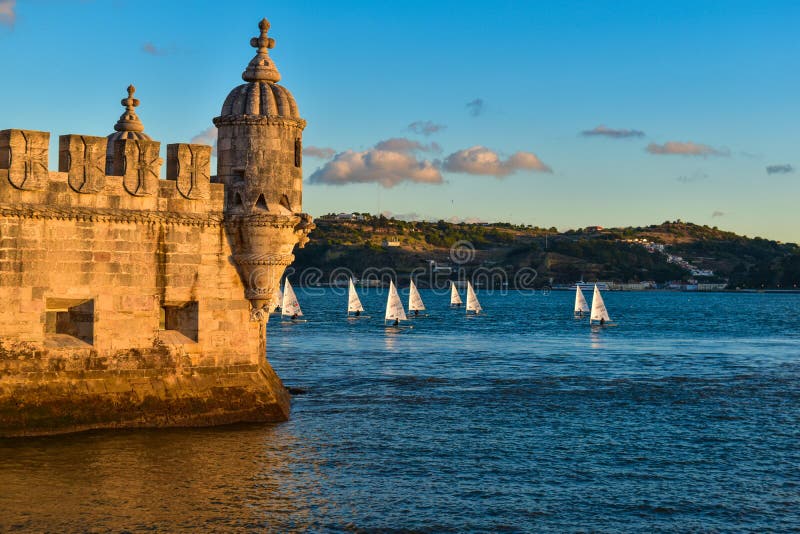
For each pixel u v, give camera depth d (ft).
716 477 126.21
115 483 109.19
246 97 137.08
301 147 140.26
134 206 127.34
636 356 305.73
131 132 160.56
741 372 249.34
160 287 129.49
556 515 108.47
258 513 103.50
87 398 124.06
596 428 156.87
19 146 118.93
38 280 120.47
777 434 154.10
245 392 137.08
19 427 119.44
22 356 120.06
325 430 143.13
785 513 111.04
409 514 106.63
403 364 257.96
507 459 132.77
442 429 151.53
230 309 135.23
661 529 104.73
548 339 406.41
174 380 131.23
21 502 101.96
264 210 135.13
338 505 108.06
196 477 113.39
